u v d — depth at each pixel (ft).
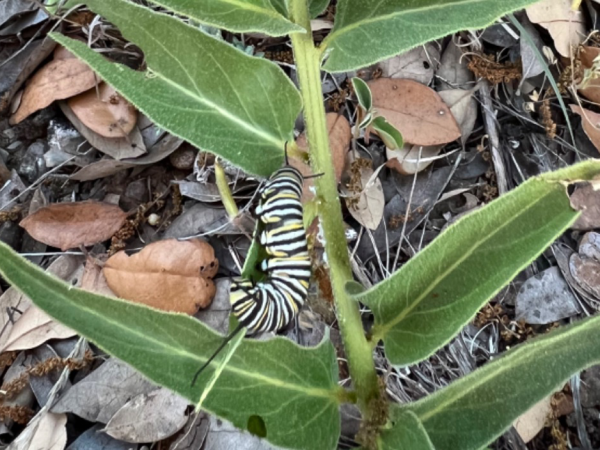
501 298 0.53
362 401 0.34
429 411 0.31
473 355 0.52
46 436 0.49
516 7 0.33
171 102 0.34
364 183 0.57
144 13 0.33
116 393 0.50
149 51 0.33
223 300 0.54
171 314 0.29
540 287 0.53
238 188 0.57
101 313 0.28
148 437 0.48
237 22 0.32
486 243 0.29
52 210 0.56
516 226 0.28
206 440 0.47
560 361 0.29
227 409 0.31
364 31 0.35
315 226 0.51
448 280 0.30
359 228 0.57
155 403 0.48
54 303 0.27
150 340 0.29
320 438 0.33
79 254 0.56
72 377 0.52
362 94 0.52
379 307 0.32
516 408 0.30
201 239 0.54
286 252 0.31
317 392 0.34
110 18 0.33
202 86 0.34
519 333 0.52
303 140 0.55
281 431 0.32
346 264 0.35
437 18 0.34
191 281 0.53
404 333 0.32
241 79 0.34
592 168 0.25
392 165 0.57
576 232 0.54
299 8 0.35
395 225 0.57
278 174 0.34
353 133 0.57
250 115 0.35
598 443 0.48
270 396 0.32
